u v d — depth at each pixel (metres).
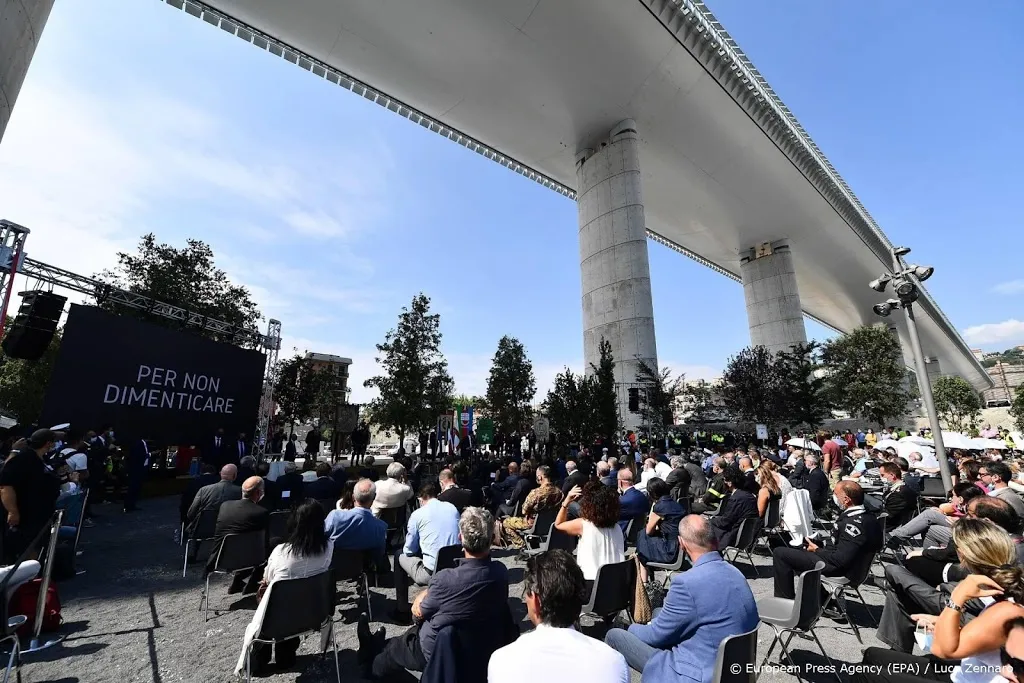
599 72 23.53
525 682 1.61
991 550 2.29
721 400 28.47
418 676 3.22
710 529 2.59
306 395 28.47
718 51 22.84
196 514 5.84
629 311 23.92
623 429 19.58
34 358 10.62
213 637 4.00
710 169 30.92
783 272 40.50
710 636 2.33
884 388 31.39
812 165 32.50
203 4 20.41
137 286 19.72
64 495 5.89
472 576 2.46
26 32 9.02
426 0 19.78
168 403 13.83
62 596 4.95
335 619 4.50
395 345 22.48
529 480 7.79
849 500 4.25
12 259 10.16
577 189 29.27
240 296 23.39
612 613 3.59
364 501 4.57
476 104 26.33
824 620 4.55
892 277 8.47
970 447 12.47
